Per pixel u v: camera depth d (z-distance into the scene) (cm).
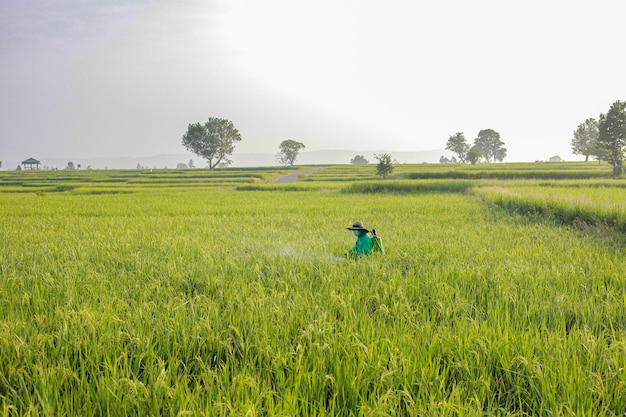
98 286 643
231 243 1080
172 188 5334
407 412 338
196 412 312
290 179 8456
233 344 449
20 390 354
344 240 1139
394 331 455
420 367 379
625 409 341
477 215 1838
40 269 772
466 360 396
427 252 937
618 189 2902
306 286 661
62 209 2391
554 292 624
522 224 1577
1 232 1331
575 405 337
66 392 340
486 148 16338
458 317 539
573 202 1709
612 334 459
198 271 752
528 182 4144
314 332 445
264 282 702
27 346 408
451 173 6119
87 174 10719
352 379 362
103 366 389
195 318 488
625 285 673
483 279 693
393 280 663
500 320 500
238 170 11294
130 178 8369
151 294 621
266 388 348
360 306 563
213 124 13100
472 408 325
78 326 463
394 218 1761
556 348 416
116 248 1009
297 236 1234
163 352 423
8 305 562
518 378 371
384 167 6234
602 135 5762
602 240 1152
